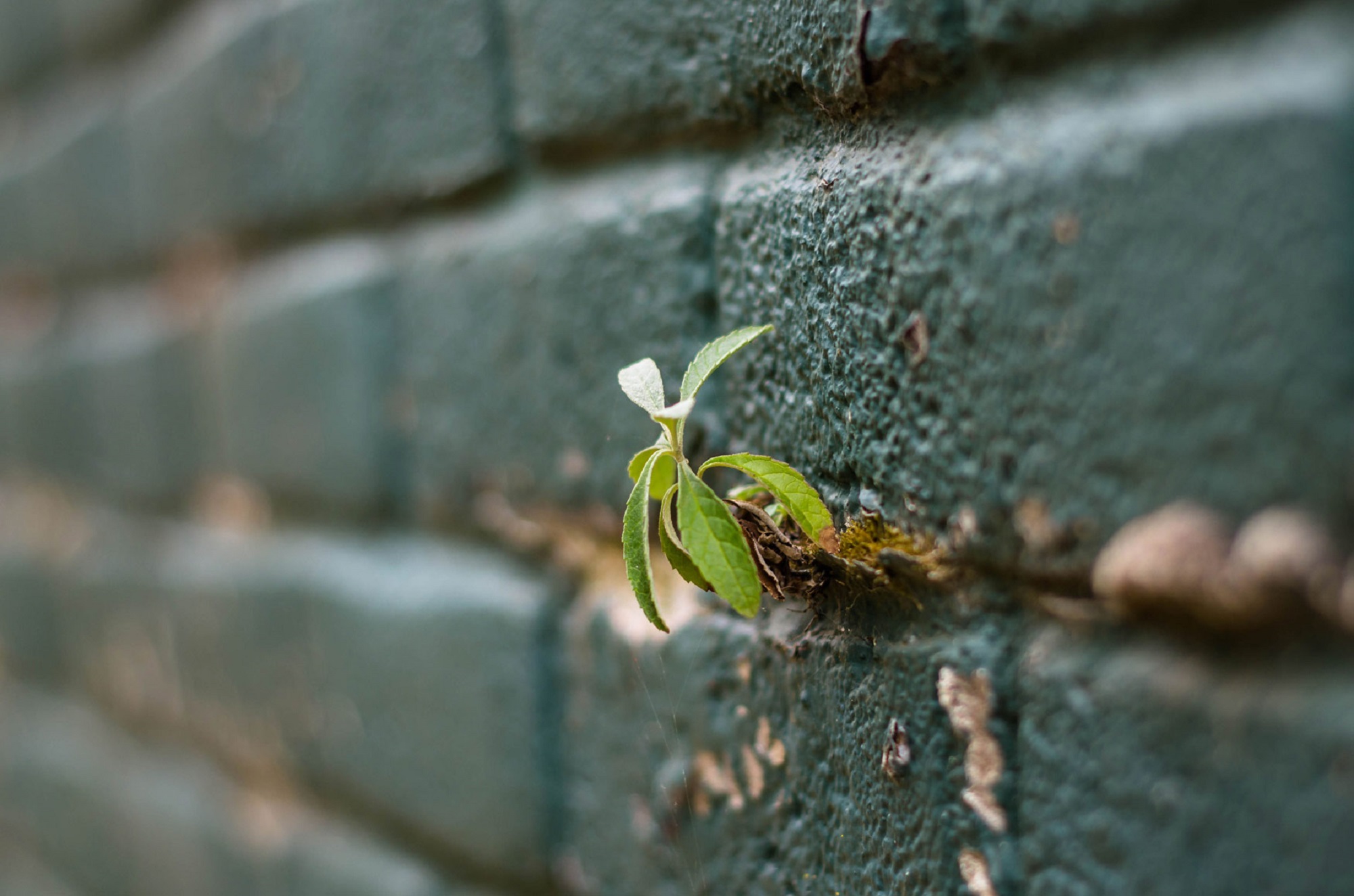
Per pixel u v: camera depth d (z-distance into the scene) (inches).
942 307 19.0
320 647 26.1
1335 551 16.1
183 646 29.3
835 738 20.2
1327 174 15.8
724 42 20.6
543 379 22.7
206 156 27.5
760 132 20.7
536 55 22.3
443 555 24.6
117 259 30.4
